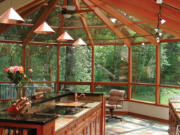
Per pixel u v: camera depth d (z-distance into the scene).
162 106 7.68
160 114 7.75
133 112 8.69
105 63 9.20
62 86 9.46
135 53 8.78
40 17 7.55
